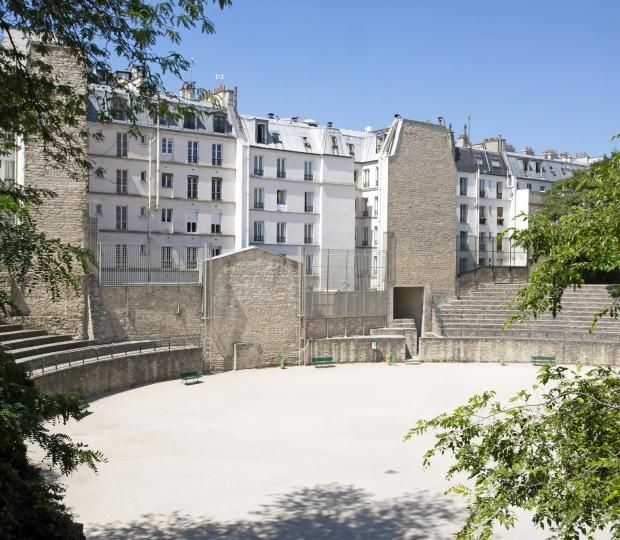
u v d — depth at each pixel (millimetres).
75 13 10711
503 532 15977
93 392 32062
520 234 8938
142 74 11812
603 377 8531
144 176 53375
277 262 43719
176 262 54688
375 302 49594
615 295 9094
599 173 9406
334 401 32438
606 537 14922
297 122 70875
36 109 11625
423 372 42344
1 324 33312
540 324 50250
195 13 10891
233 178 57969
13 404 8812
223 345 41625
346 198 63406
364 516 16906
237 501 18016
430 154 57312
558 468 7301
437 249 57344
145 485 19328
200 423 27359
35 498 11211
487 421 25578
